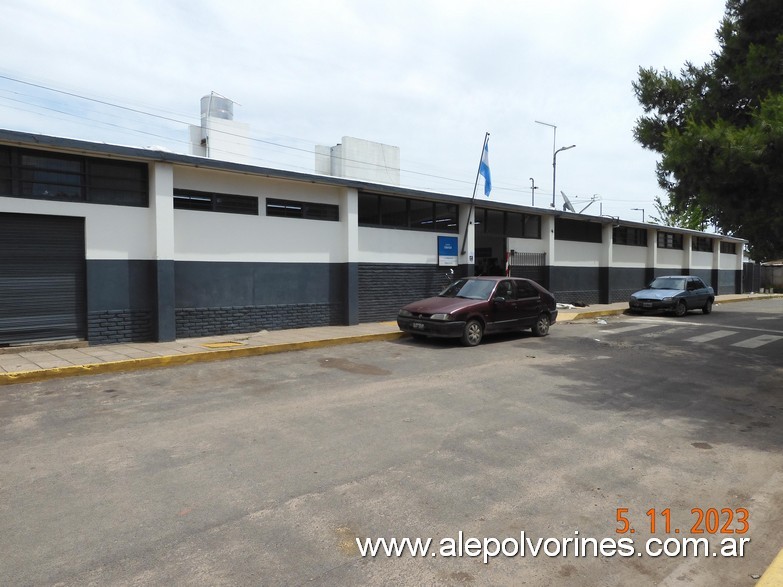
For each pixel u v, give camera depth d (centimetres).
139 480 426
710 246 3092
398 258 1518
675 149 840
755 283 3731
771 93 848
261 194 1234
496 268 1933
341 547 331
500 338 1270
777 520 378
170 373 838
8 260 924
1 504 383
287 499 395
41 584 288
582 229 2206
